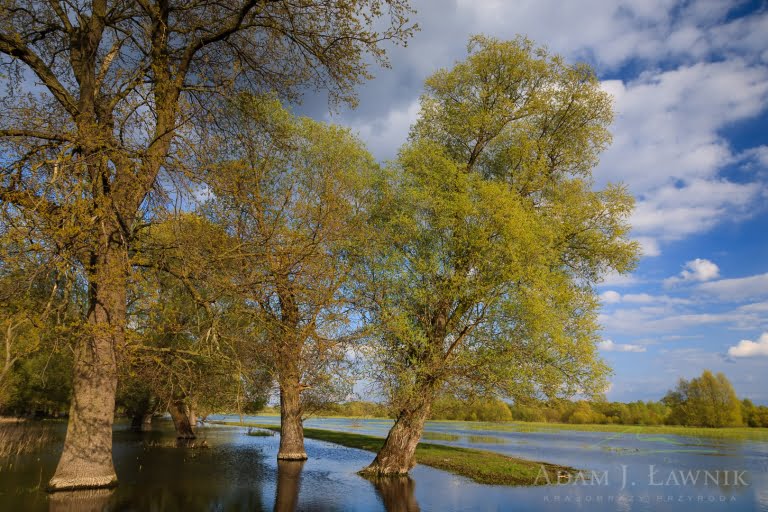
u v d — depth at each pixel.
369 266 19.22
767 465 26.53
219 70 17.50
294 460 24.89
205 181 13.00
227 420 81.75
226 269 13.94
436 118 22.83
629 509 14.84
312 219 16.22
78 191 10.29
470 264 18.27
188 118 13.05
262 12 16.39
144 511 12.74
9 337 15.56
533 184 20.09
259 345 15.94
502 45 21.75
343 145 22.73
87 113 13.84
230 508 13.73
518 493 17.08
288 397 25.56
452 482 19.09
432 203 18.84
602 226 20.80
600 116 22.52
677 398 80.25
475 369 17.62
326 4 15.24
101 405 15.16
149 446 29.34
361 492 16.73
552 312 17.00
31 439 27.77
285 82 17.80
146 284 11.45
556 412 84.75
